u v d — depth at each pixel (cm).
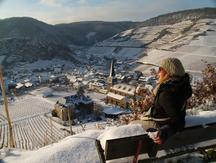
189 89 254
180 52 15850
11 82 11256
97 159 376
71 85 11256
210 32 18800
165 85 247
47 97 8725
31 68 17412
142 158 267
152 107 305
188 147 292
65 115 5509
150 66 14775
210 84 834
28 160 387
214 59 12744
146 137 241
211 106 801
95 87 9600
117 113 5691
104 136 279
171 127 222
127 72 14112
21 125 5194
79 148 411
